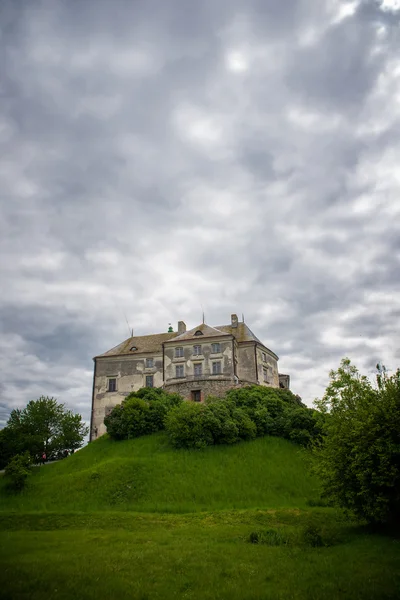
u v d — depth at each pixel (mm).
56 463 42062
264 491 32344
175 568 14828
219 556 16391
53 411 52469
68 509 29484
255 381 55062
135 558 16062
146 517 25812
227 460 37031
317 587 12703
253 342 56875
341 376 24797
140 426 43844
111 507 29562
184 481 33219
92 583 13016
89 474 34625
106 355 60062
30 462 36812
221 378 51406
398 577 13312
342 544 18734
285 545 18719
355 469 20531
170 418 41125
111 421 45000
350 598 11797
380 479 19438
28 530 23719
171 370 55594
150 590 12547
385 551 16531
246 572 14328
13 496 32906
